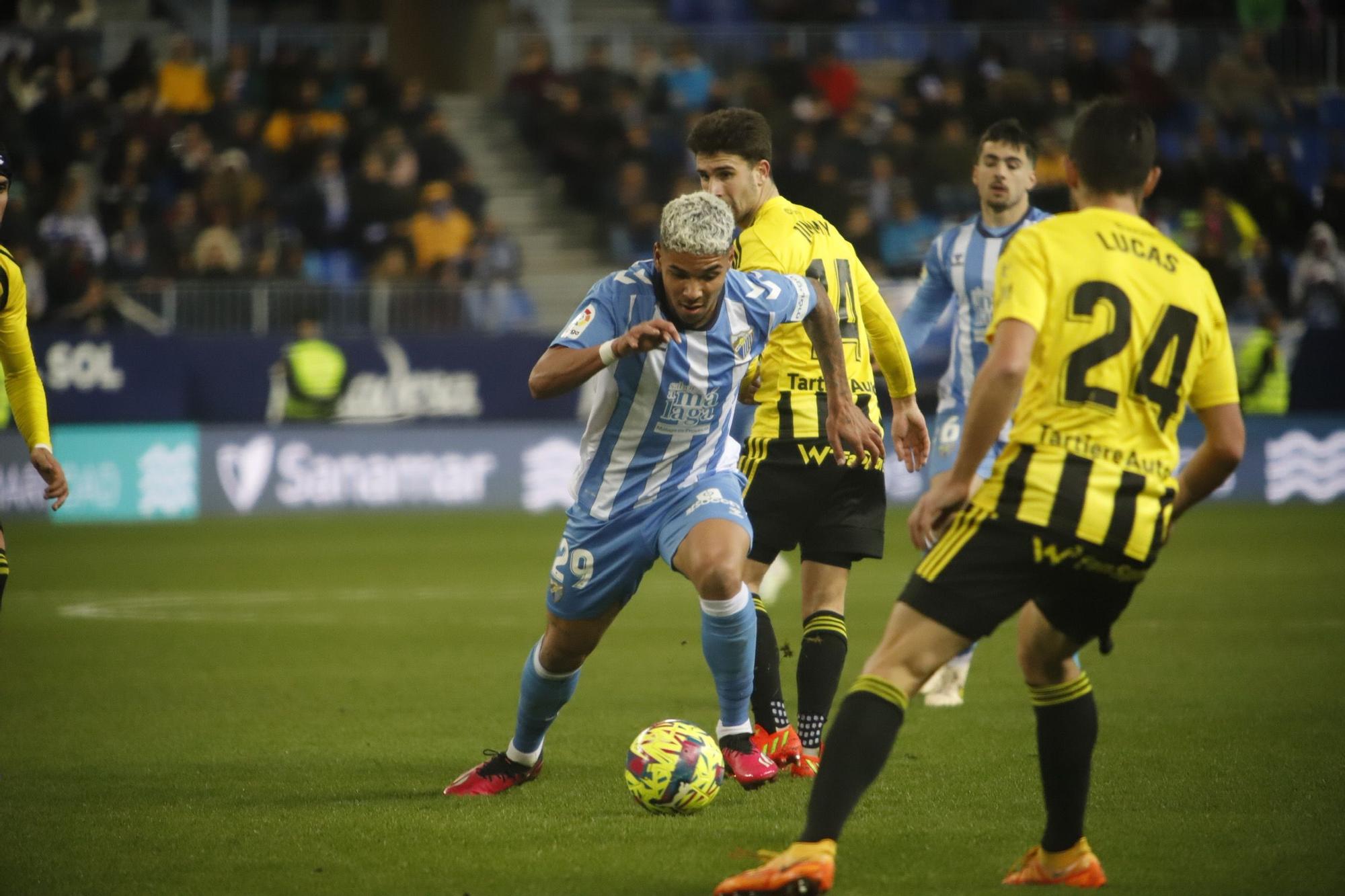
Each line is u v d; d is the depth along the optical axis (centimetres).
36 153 6831
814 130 7469
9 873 1532
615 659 3055
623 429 1742
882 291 6300
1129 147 1423
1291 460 6631
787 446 2069
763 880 1323
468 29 8994
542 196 7756
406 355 6247
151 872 1534
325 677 2842
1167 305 1388
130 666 2962
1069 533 1348
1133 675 2780
